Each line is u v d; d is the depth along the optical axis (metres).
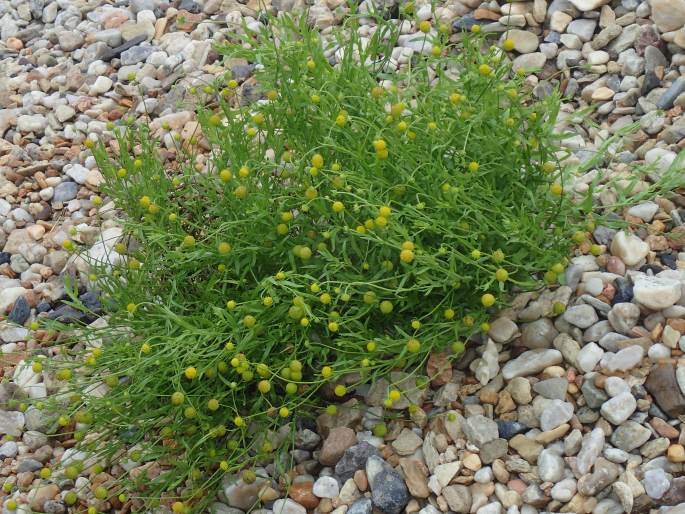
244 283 0.65
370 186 0.58
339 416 0.61
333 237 0.58
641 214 0.65
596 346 0.58
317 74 0.67
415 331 0.60
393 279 0.58
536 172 0.63
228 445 0.58
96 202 0.70
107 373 0.67
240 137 0.66
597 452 0.54
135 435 0.61
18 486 0.63
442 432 0.59
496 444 0.56
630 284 0.61
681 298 0.59
